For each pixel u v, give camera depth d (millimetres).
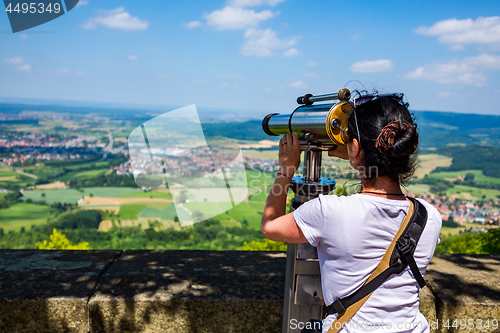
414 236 778
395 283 770
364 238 770
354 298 786
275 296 1268
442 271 1508
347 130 847
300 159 980
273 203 918
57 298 1210
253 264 1561
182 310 1235
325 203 802
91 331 1241
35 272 1417
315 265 1019
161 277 1397
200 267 1510
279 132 1103
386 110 778
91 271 1439
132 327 1236
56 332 1229
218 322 1251
